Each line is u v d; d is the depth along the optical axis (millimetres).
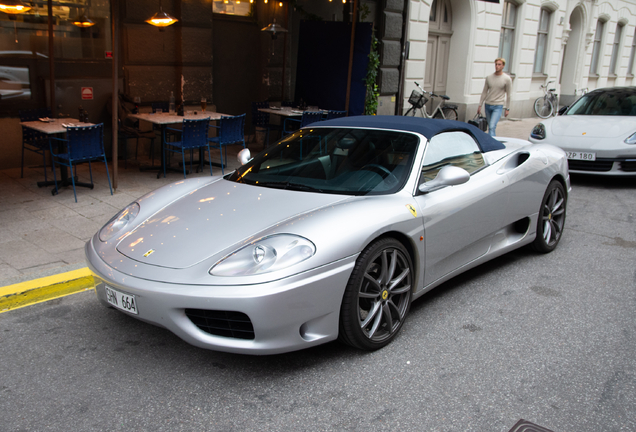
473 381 2574
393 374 2629
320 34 9508
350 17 9836
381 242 2752
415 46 11695
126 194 6059
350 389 2500
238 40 9789
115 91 5930
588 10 19047
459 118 14039
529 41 16031
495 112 9797
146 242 2779
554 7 16797
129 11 7820
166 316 2432
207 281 2391
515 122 15320
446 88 14172
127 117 7730
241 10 9711
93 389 2502
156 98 8422
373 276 2824
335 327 2615
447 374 2635
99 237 3035
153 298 2432
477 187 3516
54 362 2740
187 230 2803
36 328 3113
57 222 5016
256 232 2664
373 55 9453
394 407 2363
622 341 2994
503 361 2764
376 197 2959
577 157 7066
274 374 2627
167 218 3000
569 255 4477
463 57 13672
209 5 8586
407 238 2939
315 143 3605
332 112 8516
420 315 3301
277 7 10180
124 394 2459
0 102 6852
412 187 3088
